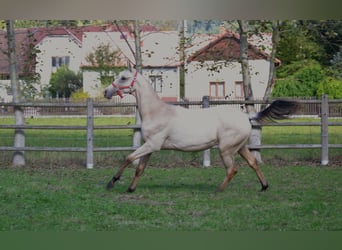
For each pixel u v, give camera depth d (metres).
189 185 9.86
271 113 9.00
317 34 14.55
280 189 9.34
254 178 10.74
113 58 26.64
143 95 8.80
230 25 14.39
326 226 6.75
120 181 10.30
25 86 14.93
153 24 20.81
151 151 8.79
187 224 6.81
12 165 12.60
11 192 8.73
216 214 7.32
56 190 9.07
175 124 8.71
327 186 9.72
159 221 6.96
